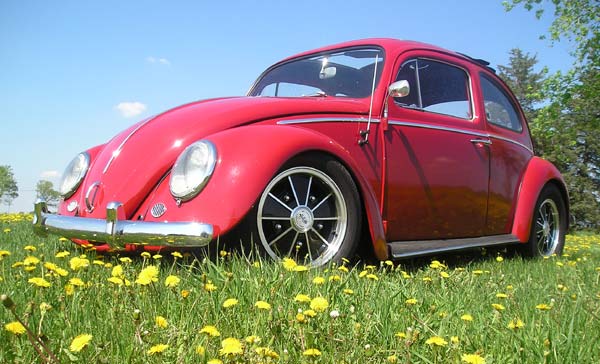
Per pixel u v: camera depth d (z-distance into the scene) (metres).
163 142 2.83
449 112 3.98
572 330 1.66
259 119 2.91
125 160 2.88
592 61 14.12
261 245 2.56
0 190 66.56
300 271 2.00
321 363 1.39
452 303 2.06
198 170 2.48
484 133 4.19
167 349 1.39
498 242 4.14
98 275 2.24
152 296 1.83
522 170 4.62
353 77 3.65
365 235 3.04
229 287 1.94
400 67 3.63
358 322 1.69
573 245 7.99
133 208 2.69
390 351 1.51
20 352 1.33
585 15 13.92
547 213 4.95
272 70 4.31
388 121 3.40
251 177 2.47
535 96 14.98
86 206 2.89
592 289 2.78
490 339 1.67
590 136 37.88
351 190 2.88
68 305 1.75
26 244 3.48
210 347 1.42
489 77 4.61
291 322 1.60
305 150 2.69
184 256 2.58
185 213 2.46
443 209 3.73
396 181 3.39
